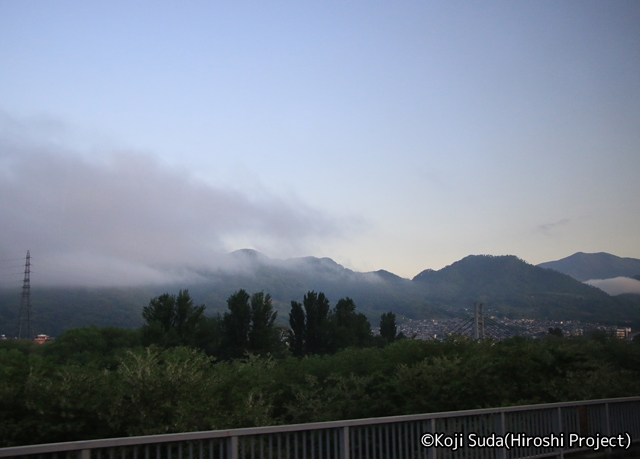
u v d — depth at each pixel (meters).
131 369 12.34
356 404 15.86
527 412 9.93
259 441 7.33
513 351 17.61
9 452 5.73
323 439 8.71
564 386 16.11
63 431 10.91
